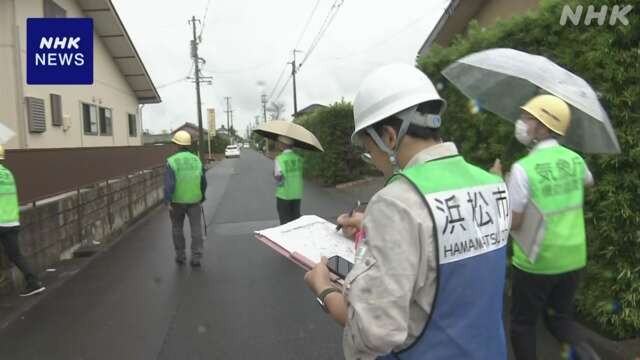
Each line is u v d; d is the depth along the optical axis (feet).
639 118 11.44
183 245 22.57
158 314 16.01
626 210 11.58
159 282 19.66
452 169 4.76
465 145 17.93
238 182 67.82
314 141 23.00
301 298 17.31
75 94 43.65
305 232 6.97
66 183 24.88
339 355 12.86
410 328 4.42
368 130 4.94
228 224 33.32
